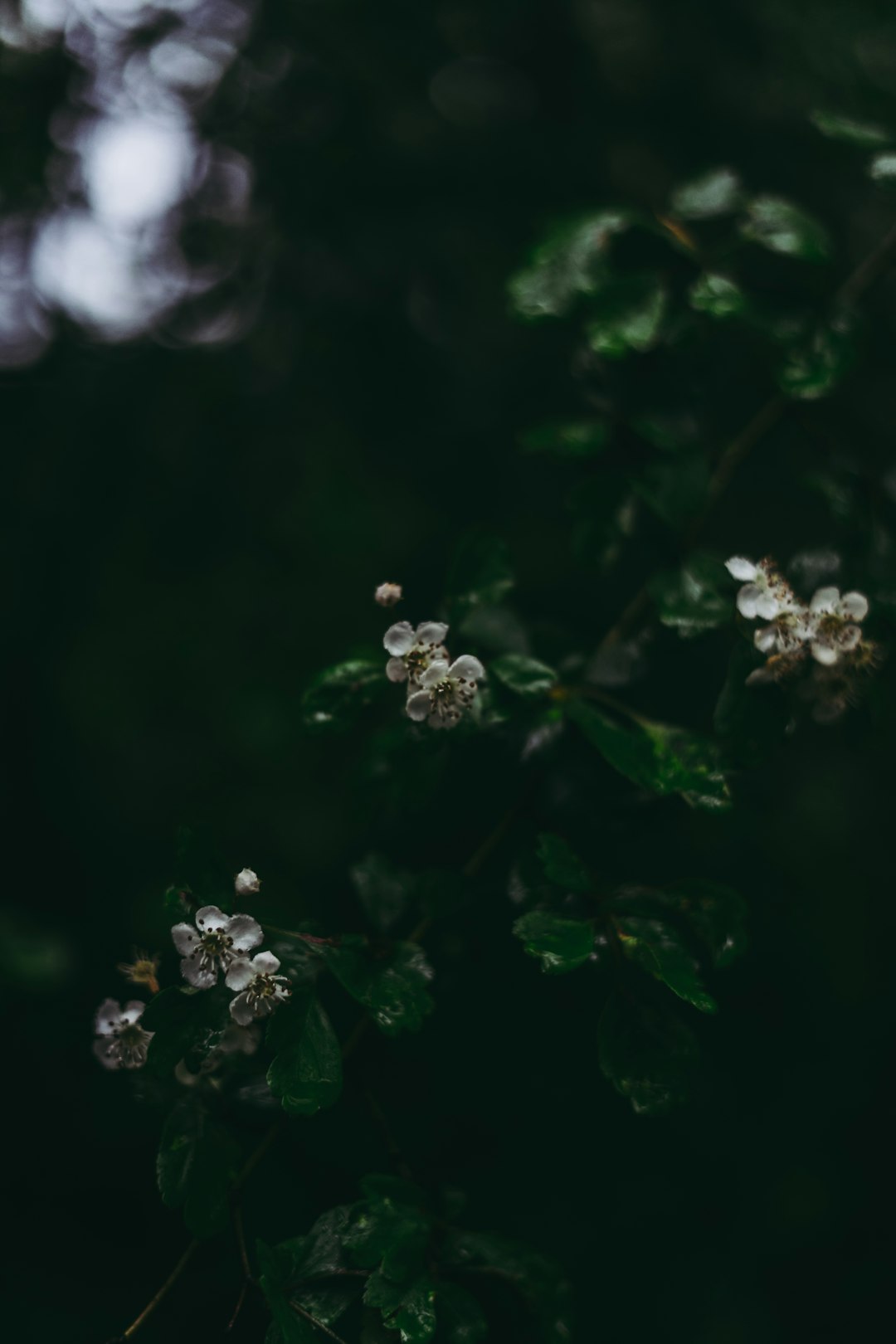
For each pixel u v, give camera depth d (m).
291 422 5.51
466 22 4.89
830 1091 4.98
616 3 4.87
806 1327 4.54
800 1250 4.70
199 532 5.67
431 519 5.44
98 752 5.59
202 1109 1.49
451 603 1.68
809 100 4.59
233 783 5.47
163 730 5.68
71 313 5.04
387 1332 1.40
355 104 4.75
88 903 5.35
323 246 4.91
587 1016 3.07
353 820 1.74
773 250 1.79
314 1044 1.37
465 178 4.81
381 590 1.67
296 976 1.42
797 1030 5.03
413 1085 2.88
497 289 5.01
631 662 1.75
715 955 1.50
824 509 4.59
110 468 5.29
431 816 1.87
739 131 4.60
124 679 5.73
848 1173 4.87
